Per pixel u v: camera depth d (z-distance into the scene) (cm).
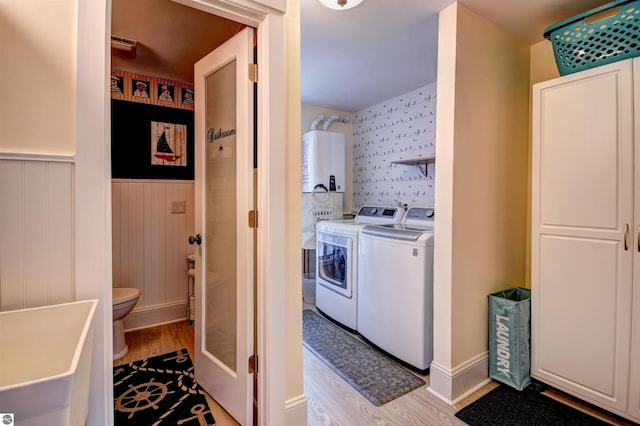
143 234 274
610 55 156
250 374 154
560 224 174
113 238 261
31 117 97
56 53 100
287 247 156
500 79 202
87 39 103
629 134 149
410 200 332
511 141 213
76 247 103
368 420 163
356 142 406
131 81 270
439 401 179
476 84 187
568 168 170
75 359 71
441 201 184
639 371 147
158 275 281
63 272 102
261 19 144
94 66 104
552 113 176
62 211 101
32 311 90
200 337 189
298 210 159
